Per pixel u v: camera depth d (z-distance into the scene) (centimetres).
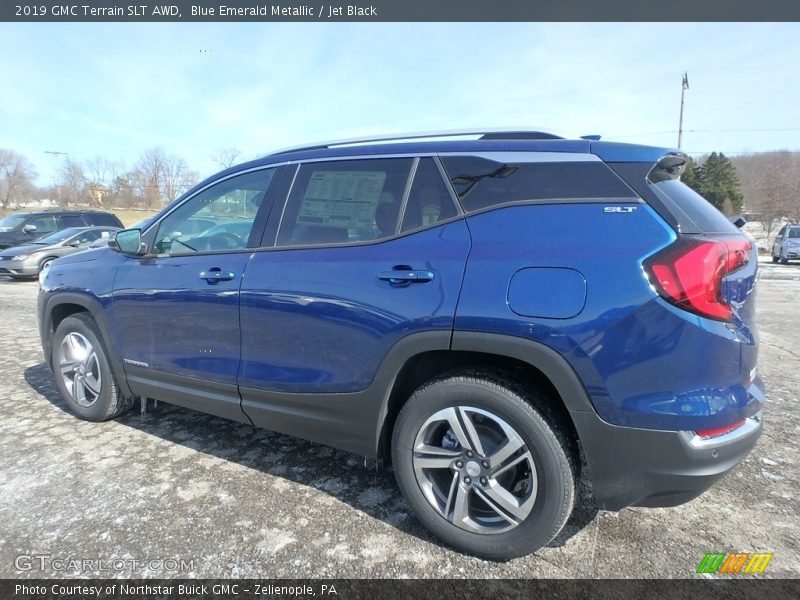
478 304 208
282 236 272
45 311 382
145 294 314
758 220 4866
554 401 216
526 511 211
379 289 231
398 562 223
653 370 187
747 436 196
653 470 192
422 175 241
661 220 194
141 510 259
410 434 232
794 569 217
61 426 365
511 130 240
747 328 202
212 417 384
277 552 229
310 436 266
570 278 196
